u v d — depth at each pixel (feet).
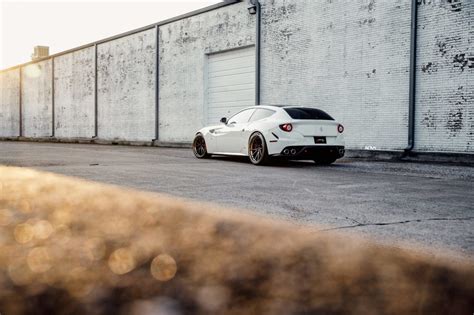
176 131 63.31
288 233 8.45
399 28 38.52
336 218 10.53
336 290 4.87
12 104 105.29
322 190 15.90
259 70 50.78
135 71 70.08
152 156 35.78
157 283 4.95
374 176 21.62
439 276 5.77
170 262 5.84
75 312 4.08
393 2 38.88
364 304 4.45
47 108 93.25
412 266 6.28
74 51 84.23
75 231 7.81
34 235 7.46
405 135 38.27
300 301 4.47
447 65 35.53
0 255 6.14
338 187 16.87
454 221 10.46
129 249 6.54
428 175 22.62
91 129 80.53
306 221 10.04
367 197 14.30
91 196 12.91
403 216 11.00
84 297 4.48
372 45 40.47
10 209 10.20
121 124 73.36
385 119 39.65
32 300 4.39
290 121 26.32
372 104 40.60
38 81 95.76
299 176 20.81
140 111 69.31
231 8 54.34
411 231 9.21
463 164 31.24
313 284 5.04
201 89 59.26
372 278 5.43
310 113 27.81
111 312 4.08
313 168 25.90
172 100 63.72
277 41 48.85
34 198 12.10
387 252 7.20
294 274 5.43
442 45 35.78
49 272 5.35
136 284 4.92
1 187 14.56
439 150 36.11
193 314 4.04
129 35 71.00
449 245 8.00
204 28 58.34
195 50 59.82
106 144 73.31
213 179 18.88
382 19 39.70
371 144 40.78
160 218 9.41
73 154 37.68
